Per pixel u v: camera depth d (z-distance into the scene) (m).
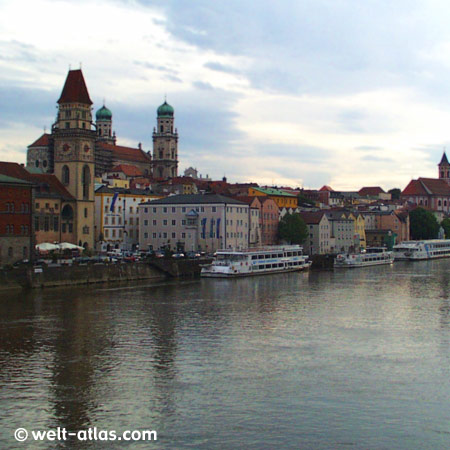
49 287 151.88
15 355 88.38
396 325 109.88
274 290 155.12
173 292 149.00
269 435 63.03
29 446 61.00
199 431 63.84
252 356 88.44
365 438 62.50
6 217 159.75
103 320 111.94
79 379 78.19
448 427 64.94
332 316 117.94
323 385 76.38
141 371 81.44
